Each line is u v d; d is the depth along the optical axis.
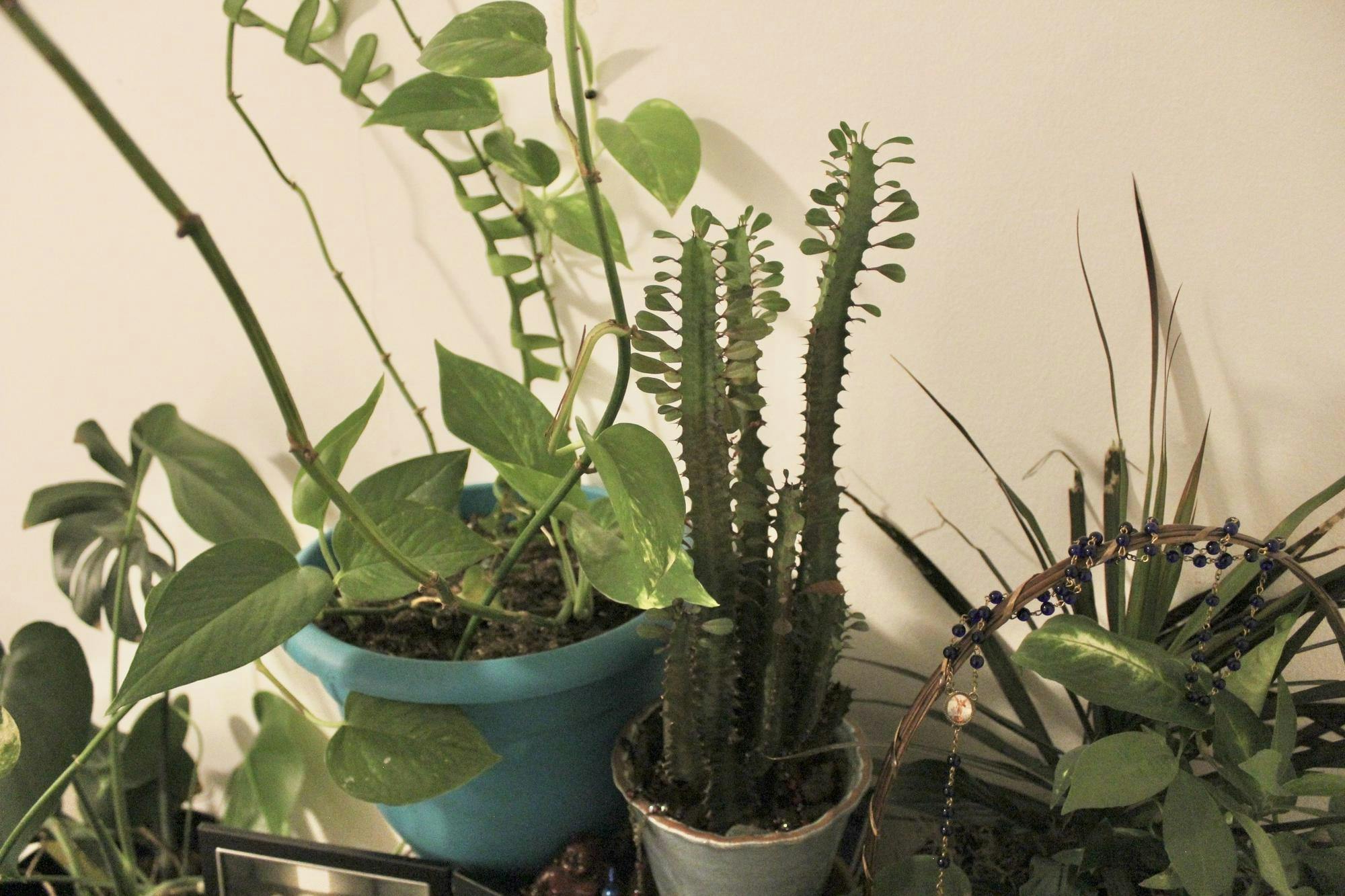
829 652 0.49
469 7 0.61
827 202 0.41
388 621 0.62
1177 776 0.39
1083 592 0.55
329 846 0.64
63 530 0.72
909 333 0.59
